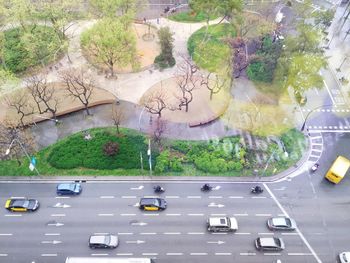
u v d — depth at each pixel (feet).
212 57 353.72
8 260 231.09
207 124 309.42
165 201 258.78
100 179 271.49
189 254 236.22
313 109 325.42
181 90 335.88
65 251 235.40
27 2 356.38
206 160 279.08
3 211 254.27
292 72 306.55
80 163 277.23
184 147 288.51
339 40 396.57
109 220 250.78
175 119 311.68
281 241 239.50
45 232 244.22
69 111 311.88
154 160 279.28
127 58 327.47
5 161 277.44
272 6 423.64
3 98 321.32
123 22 350.02
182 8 429.79
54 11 345.31
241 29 366.84
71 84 319.06
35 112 310.24
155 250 237.25
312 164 284.82
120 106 321.73
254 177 275.59
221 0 350.02
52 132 299.99
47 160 279.49
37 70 346.13
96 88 335.67
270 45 370.53
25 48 344.69
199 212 256.11
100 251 236.02
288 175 277.85
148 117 312.50
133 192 265.54
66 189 259.19
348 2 437.17
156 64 359.05
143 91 335.47
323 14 382.83
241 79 348.18
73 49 363.15
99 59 336.70
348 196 267.80
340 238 246.06
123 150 284.41
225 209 258.16
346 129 310.45
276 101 330.54
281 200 264.11
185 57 367.25
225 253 237.25
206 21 409.28
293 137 301.43
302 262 234.79
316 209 260.01
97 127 304.09
